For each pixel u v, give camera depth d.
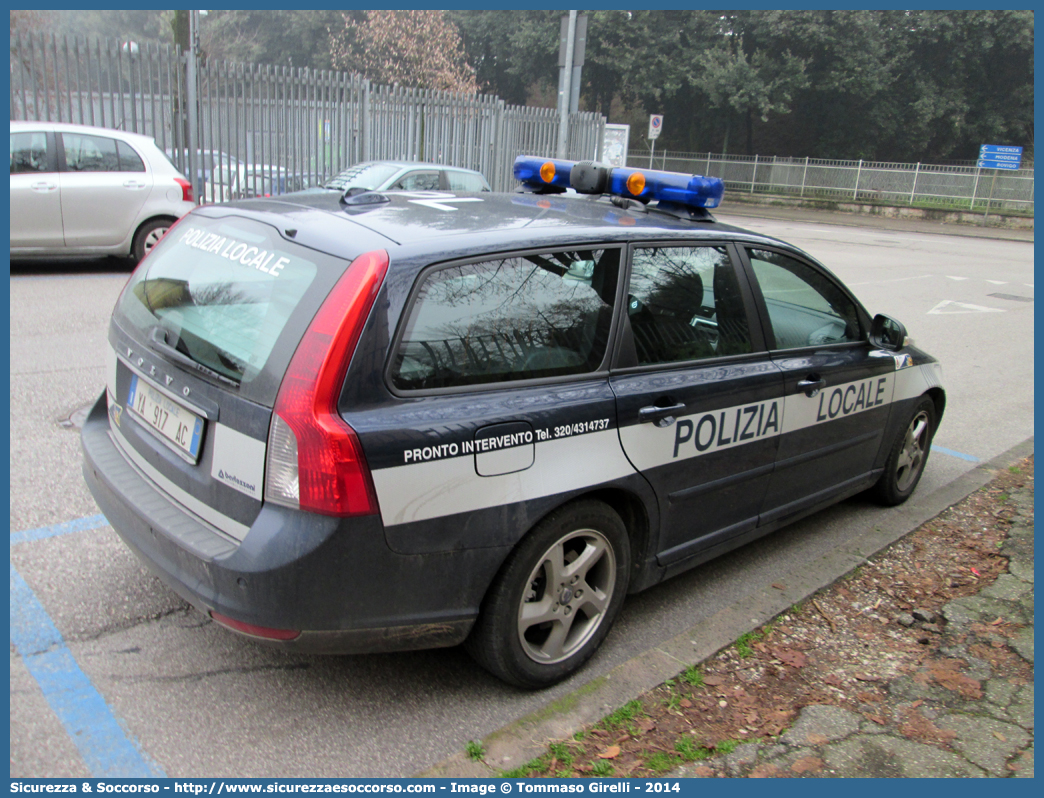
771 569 3.93
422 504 2.40
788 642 3.29
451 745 2.58
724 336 3.35
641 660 3.04
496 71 41.19
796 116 39.34
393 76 30.02
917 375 4.48
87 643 2.91
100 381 5.66
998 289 14.16
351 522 2.29
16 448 4.47
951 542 4.34
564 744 2.58
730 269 3.43
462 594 2.55
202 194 13.71
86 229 9.23
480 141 17.73
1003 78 37.38
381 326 2.36
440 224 2.75
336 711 2.70
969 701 2.99
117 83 12.66
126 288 3.19
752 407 3.37
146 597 3.21
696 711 2.81
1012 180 28.23
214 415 2.46
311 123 14.89
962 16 34.84
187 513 2.58
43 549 3.49
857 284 13.65
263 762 2.45
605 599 2.99
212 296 2.69
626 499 3.02
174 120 13.35
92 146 9.27
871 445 4.27
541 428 2.63
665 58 34.62
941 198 29.50
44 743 2.44
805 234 23.23
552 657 2.87
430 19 30.75
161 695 2.69
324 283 2.40
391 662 2.98
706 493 3.28
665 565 3.24
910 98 36.44
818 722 2.81
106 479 2.83
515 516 2.60
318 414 2.25
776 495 3.69
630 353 2.96
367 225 2.66
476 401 2.53
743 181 33.50
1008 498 4.98
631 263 3.04
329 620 2.35
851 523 4.50
